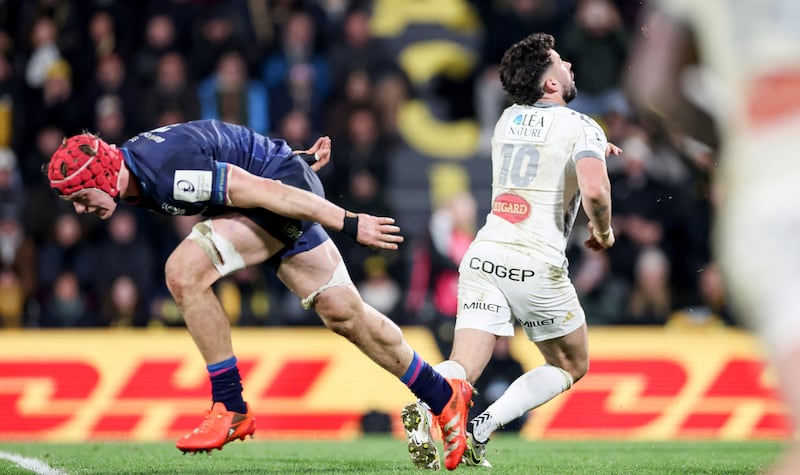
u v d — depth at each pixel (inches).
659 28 343.6
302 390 1412.4
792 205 322.3
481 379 1413.6
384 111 1914.4
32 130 1911.9
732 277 329.7
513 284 772.6
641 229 1696.6
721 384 1413.6
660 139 1759.4
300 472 751.7
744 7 336.2
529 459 918.4
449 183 2027.6
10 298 1663.4
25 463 832.3
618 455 978.1
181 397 1398.9
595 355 1414.9
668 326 1584.6
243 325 1546.5
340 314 734.5
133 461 860.6
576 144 762.2
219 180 698.8
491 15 2090.3
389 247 714.8
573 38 1925.4
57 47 2001.7
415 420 737.6
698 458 948.0
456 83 2171.5
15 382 1390.3
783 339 314.2
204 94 1882.4
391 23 2210.9
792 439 322.7
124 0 2050.9
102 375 1398.9
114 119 1822.1
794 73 332.2
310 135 1894.7
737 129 336.2
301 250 729.6
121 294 1566.2
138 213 1704.0
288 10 2037.4
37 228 1761.8
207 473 746.2
